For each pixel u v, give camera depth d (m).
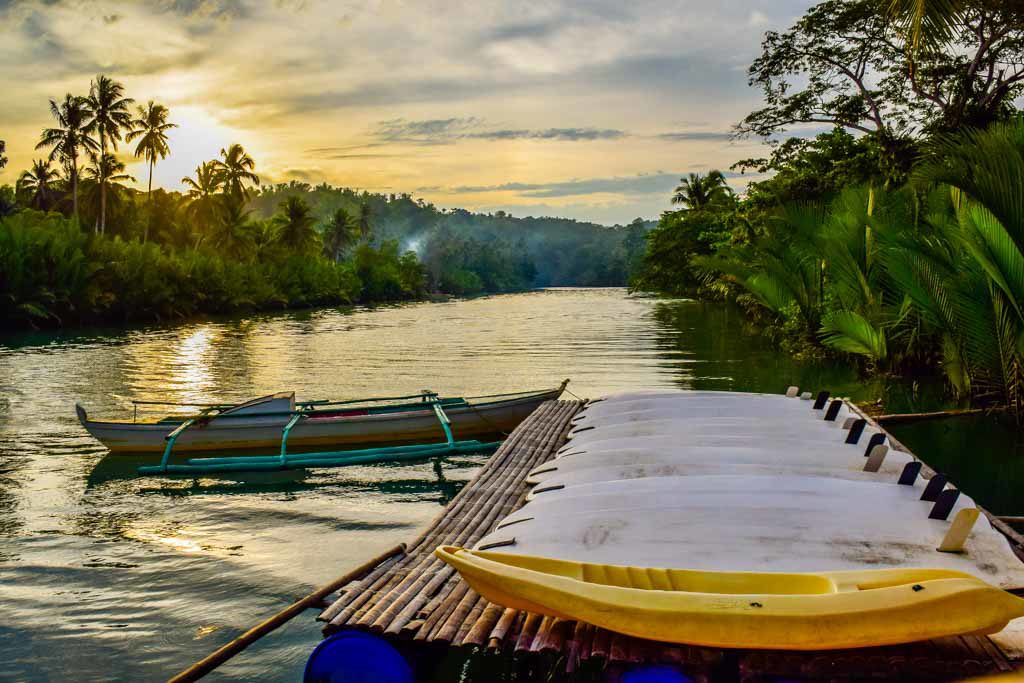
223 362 23.80
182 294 49.62
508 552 5.12
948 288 13.05
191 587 6.54
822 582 4.55
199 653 5.40
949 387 15.51
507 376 19.72
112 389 18.09
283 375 20.41
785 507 5.54
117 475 10.30
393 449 11.04
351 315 54.38
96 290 41.50
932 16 10.56
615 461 7.38
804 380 17.80
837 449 7.62
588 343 28.69
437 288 118.69
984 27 18.59
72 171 52.06
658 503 5.73
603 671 4.56
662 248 51.53
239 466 10.46
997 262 11.48
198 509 8.80
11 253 37.50
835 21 23.75
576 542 5.19
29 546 7.58
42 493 9.47
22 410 15.35
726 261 27.38
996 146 10.63
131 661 5.30
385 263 91.31
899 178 20.31
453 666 5.12
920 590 4.18
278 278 64.25
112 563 7.11
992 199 10.70
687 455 7.36
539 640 4.41
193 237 62.62
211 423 11.36
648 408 10.42
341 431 11.68
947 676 4.18
